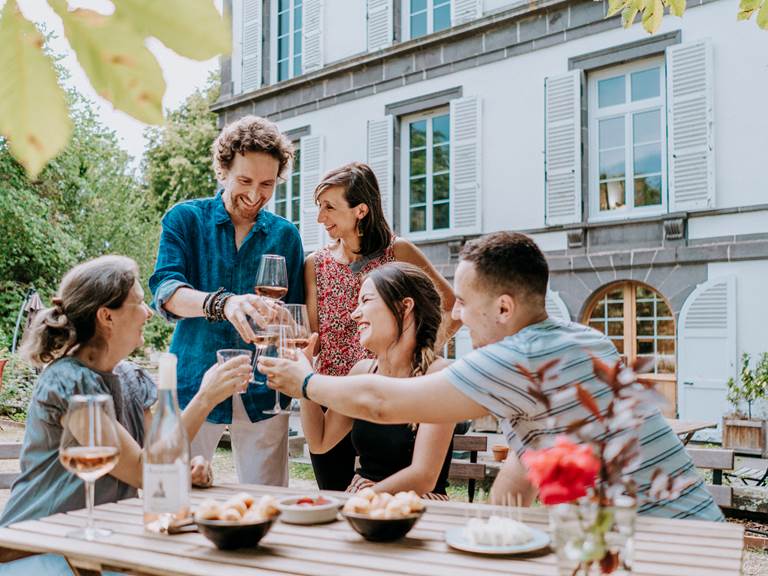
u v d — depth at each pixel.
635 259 8.97
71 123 0.48
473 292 1.87
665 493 1.09
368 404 1.79
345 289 2.88
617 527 1.01
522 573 1.30
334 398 1.85
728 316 8.34
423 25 11.28
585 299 9.42
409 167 11.41
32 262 16.70
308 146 12.38
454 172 10.59
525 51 9.97
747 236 8.33
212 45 0.45
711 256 8.45
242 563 1.37
